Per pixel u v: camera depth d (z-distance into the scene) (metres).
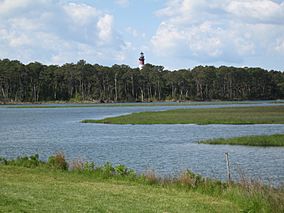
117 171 21.92
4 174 21.06
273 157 32.50
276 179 24.56
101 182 19.97
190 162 30.64
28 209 14.09
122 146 40.41
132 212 14.62
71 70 194.62
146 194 17.59
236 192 17.33
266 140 40.50
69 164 26.20
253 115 78.69
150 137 48.06
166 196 17.41
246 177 23.11
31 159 25.20
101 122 71.31
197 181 19.73
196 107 121.25
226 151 35.88
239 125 62.59
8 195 15.90
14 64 190.38
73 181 19.91
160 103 179.38
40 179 20.02
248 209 15.43
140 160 31.77
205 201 16.77
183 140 44.62
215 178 25.00
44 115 97.25
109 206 15.20
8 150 38.41
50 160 24.39
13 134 53.44
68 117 88.81
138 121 70.38
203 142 41.78
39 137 49.50
